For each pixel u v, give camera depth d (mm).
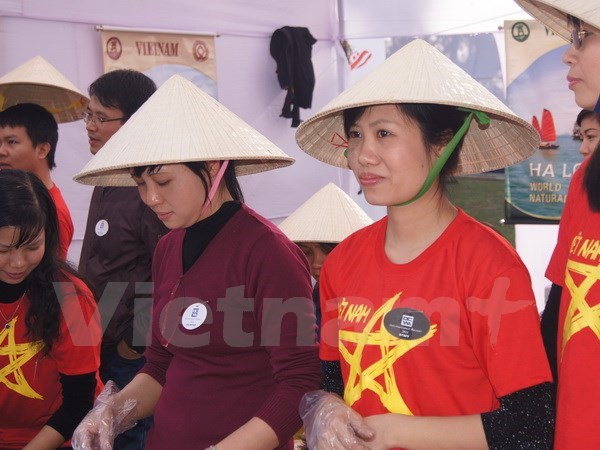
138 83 3084
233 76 5055
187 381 1773
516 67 4938
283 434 1639
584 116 2764
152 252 2852
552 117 4898
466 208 5113
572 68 1402
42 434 2010
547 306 1534
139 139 1709
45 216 1975
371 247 1559
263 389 1755
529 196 4938
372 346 1465
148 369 1992
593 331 1333
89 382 2066
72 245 4379
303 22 5348
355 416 1445
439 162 1437
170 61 4707
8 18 4086
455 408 1397
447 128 1460
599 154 1370
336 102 1497
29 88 3574
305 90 5238
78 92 3496
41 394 2059
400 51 1546
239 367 1739
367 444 1413
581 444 1300
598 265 1349
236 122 1802
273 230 1772
